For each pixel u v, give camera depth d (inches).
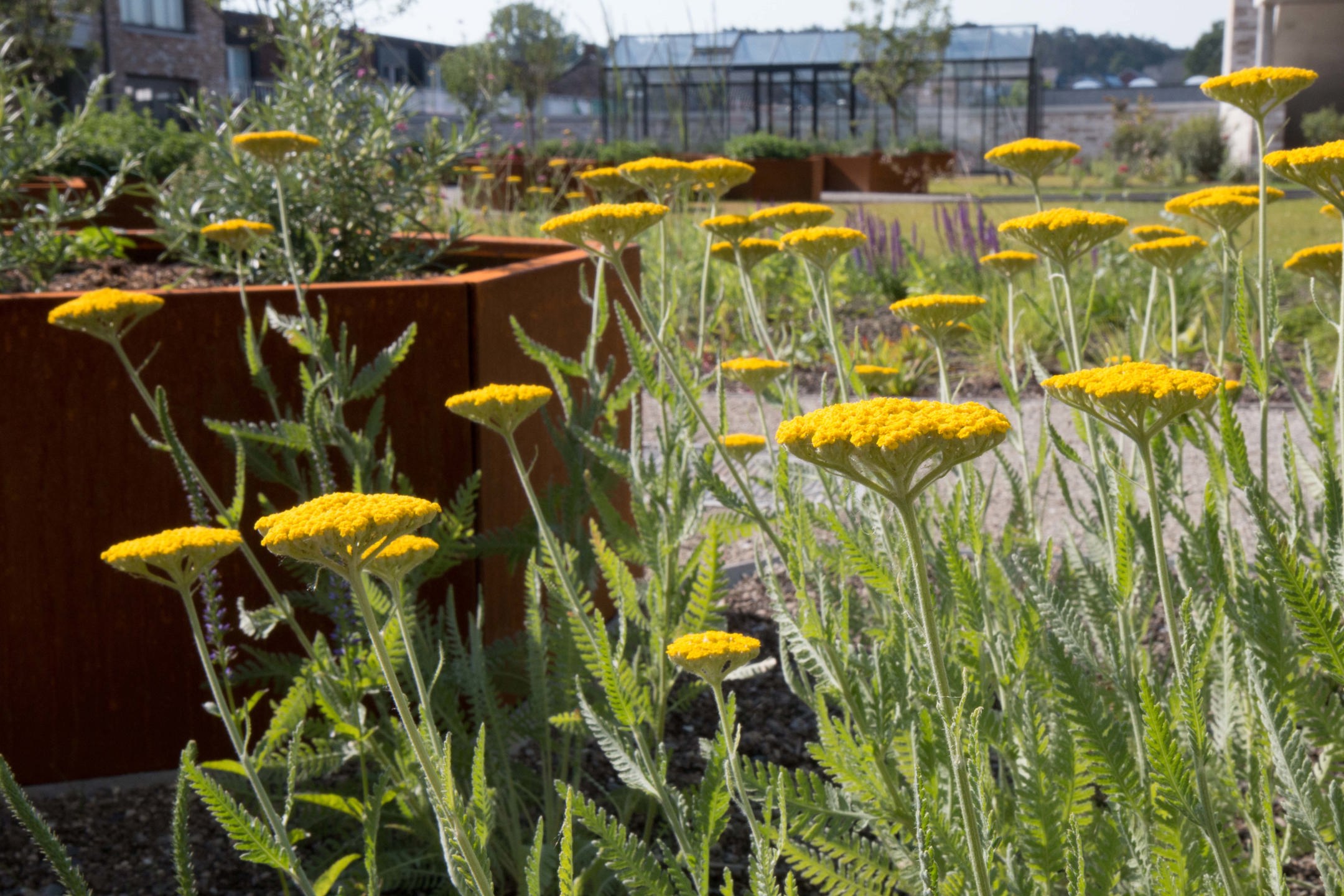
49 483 81.7
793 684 56.0
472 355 87.6
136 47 943.0
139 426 62.5
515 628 96.7
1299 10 859.4
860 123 1119.6
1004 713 46.6
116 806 80.6
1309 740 44.9
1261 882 45.9
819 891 63.2
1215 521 46.4
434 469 88.0
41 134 127.3
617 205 55.2
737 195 816.3
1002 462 72.8
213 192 129.6
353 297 84.7
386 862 65.3
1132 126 938.7
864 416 27.4
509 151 303.9
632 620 81.7
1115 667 41.7
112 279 134.5
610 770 82.2
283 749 68.0
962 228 307.4
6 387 80.2
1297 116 863.1
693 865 44.1
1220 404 38.7
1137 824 42.9
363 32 137.0
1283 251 280.4
